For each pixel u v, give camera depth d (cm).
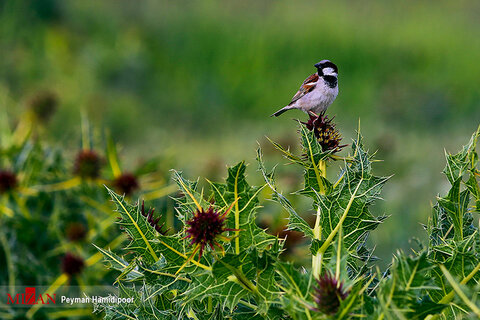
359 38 3312
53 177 848
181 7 3728
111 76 2992
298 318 280
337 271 285
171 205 744
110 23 3509
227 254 298
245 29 3434
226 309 352
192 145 2411
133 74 3022
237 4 3769
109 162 823
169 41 3406
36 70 2917
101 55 3039
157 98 2975
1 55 2978
